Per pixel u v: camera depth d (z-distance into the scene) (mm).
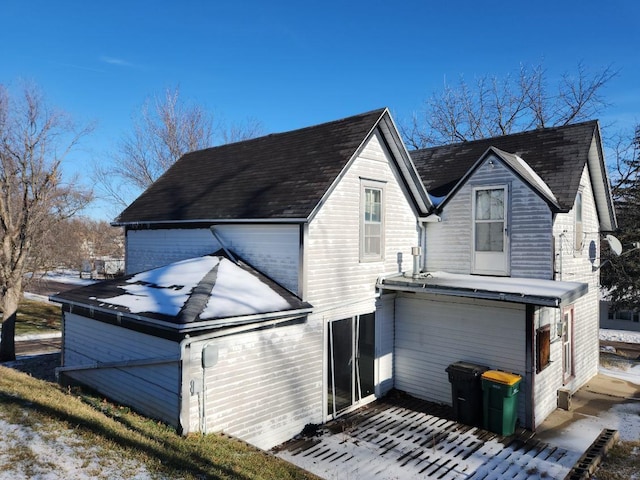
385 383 11141
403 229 11766
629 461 7695
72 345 10086
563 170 11125
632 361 15797
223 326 7484
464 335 10133
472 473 7195
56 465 4980
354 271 10211
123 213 13805
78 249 30625
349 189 10094
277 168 11133
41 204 16266
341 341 9914
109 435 6004
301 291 8953
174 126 32250
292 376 8773
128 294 9023
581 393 11523
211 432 7402
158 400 7625
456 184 11953
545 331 9719
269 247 9609
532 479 7020
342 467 7367
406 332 11219
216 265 9641
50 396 7695
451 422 9391
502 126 30938
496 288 9117
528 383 9078
